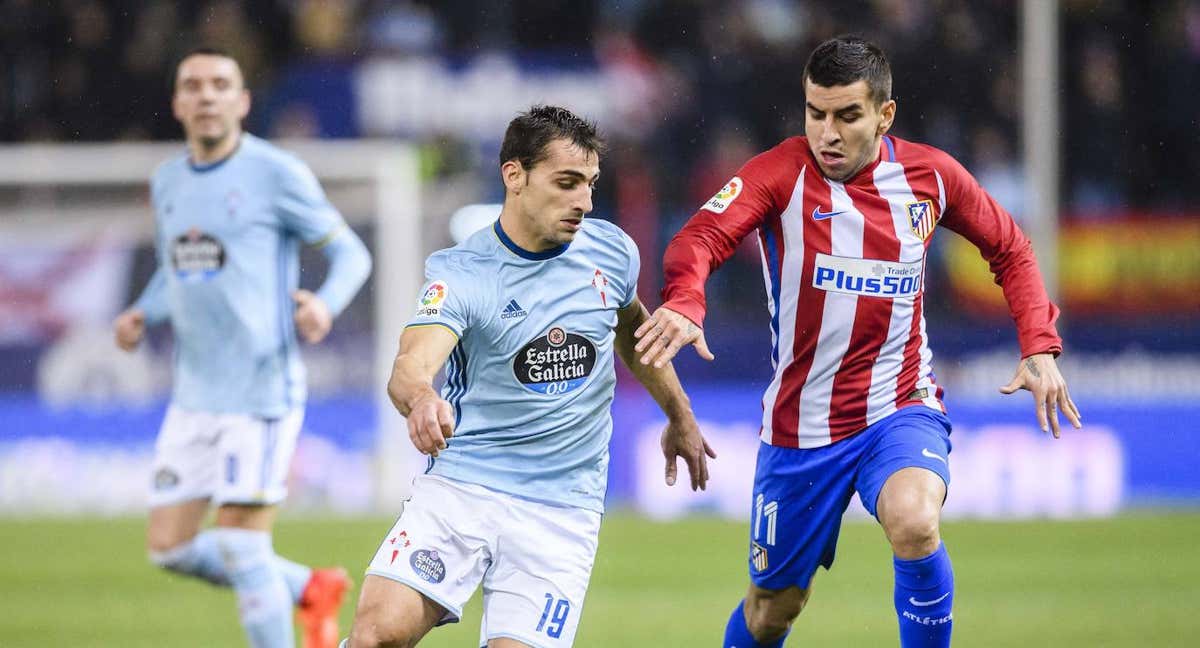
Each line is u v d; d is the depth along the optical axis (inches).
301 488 1909.4
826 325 749.9
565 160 644.1
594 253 685.3
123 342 1010.7
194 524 922.7
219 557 922.1
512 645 666.8
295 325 944.9
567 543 685.3
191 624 1169.4
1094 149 2381.9
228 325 915.4
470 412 681.6
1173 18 2436.0
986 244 770.8
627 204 2247.8
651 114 2327.8
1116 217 2160.4
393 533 666.2
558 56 2343.8
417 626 655.8
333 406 1920.5
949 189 751.7
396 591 651.5
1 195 1888.5
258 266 922.7
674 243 719.1
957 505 1985.7
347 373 1926.7
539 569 676.1
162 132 2348.7
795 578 797.9
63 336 1903.3
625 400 1983.3
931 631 720.3
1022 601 1285.7
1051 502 2001.7
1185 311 2154.3
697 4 2396.7
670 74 2356.1
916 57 2362.2
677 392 749.3
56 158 1894.7
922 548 700.0
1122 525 1827.0
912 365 767.7
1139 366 2142.0
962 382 2094.0
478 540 671.8
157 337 1909.4
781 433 776.9
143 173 1908.2
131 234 1909.4
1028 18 2066.9
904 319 755.4
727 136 2315.5
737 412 1974.7
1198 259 2155.5
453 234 2087.8
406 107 2324.1
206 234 920.3
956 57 2363.4
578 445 687.7
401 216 1931.6
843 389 758.5
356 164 1926.7
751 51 2359.7
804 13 2396.7
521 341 667.4
